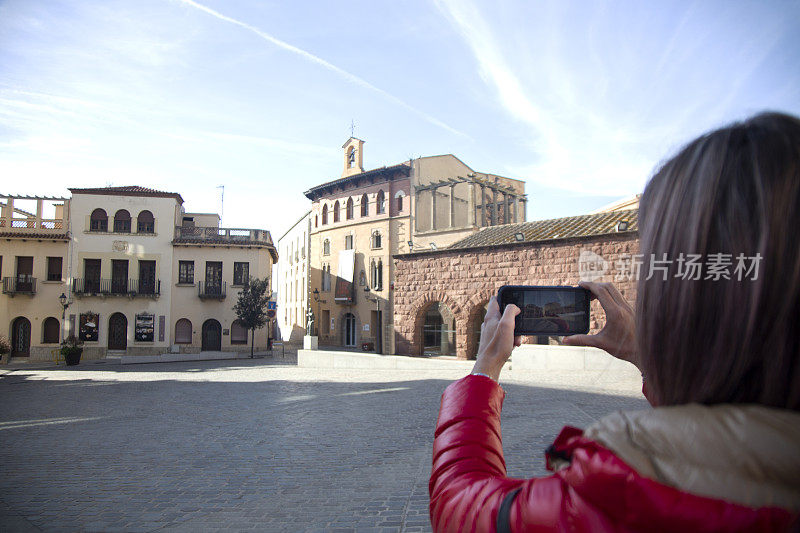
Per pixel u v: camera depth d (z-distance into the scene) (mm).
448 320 24141
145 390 17375
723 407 450
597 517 444
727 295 458
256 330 40938
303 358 26781
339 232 47062
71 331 38344
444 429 758
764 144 494
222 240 40750
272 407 12477
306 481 6328
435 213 39719
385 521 4953
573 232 19500
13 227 39219
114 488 6281
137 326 39281
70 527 5039
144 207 40219
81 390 18000
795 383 443
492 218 39562
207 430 9812
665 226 527
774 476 384
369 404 12250
